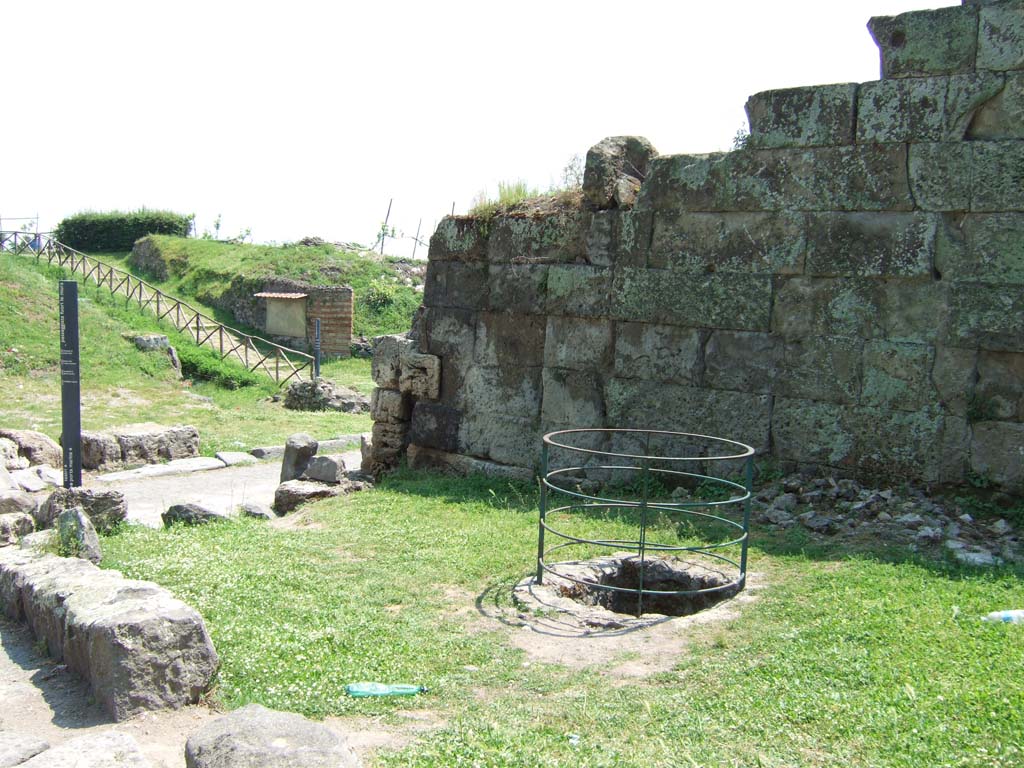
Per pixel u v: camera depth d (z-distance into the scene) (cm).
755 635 552
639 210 955
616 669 519
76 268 3366
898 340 812
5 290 2495
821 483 839
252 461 1549
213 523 904
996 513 760
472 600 650
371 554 761
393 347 1161
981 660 475
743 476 892
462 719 447
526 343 1041
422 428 1136
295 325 3419
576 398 1002
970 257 777
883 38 820
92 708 472
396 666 521
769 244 876
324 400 2234
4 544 806
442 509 916
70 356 1057
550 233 1021
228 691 486
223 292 3738
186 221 4803
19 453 1419
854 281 833
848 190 833
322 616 603
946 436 792
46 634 564
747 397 893
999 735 387
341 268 3841
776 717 426
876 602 587
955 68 786
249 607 615
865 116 824
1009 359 764
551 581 677
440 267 1117
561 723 441
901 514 772
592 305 985
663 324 940
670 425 940
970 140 779
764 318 880
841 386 842
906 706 424
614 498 928
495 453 1070
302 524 894
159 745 429
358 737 431
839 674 475
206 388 2314
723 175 901
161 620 476
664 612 715
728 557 717
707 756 391
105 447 1456
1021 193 755
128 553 758
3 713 468
